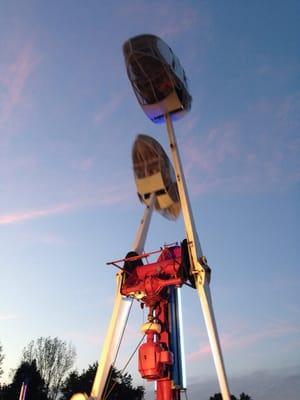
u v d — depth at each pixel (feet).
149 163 57.57
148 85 53.21
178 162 50.83
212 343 37.91
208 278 42.06
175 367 40.98
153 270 44.57
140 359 40.47
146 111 55.62
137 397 221.87
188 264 42.39
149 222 53.93
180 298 45.55
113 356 43.86
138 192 59.11
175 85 52.80
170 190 57.93
